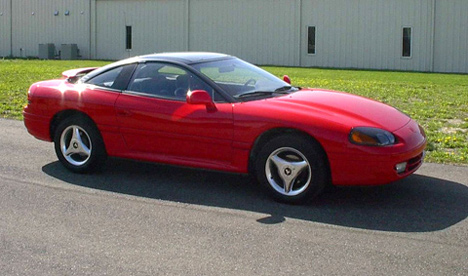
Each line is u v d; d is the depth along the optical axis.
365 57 32.75
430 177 7.25
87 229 5.64
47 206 6.32
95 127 7.37
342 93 7.21
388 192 6.68
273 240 5.32
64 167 7.80
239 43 36.09
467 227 5.59
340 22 33.12
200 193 6.77
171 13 37.91
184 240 5.35
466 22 30.33
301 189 6.21
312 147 6.08
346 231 5.53
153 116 6.89
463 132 10.20
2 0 43.69
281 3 34.53
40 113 7.74
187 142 6.75
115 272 4.68
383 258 4.89
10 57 42.88
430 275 4.57
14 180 7.29
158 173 7.61
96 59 40.56
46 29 42.28
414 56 31.55
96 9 40.31
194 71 6.92
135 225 5.75
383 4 31.92
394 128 6.16
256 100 6.63
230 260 4.89
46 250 5.14
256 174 6.50
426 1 30.92
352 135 5.93
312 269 4.70
